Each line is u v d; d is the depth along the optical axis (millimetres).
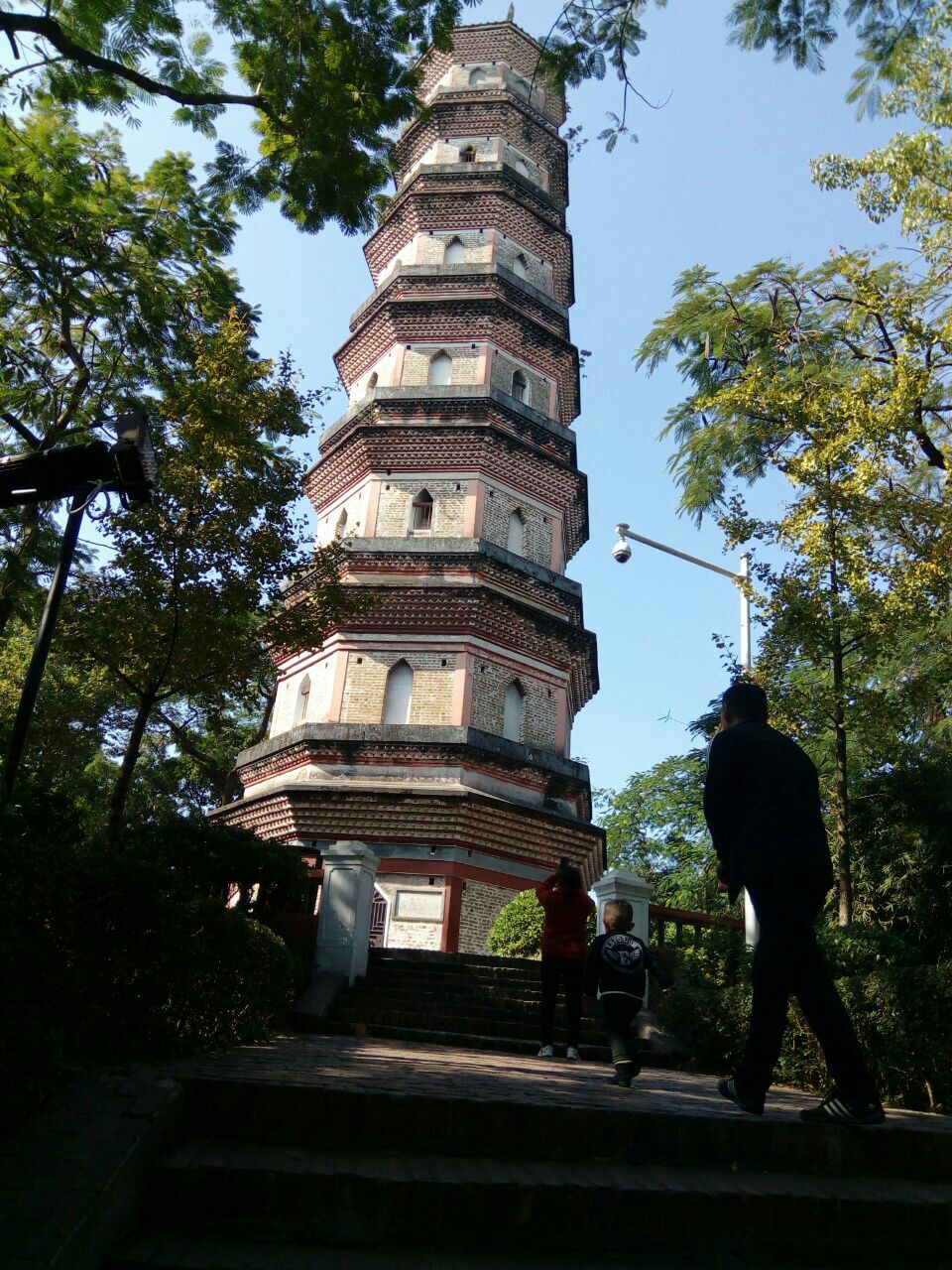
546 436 26062
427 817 21109
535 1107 5016
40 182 13109
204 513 13797
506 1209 4297
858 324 17859
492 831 21422
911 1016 9672
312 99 10859
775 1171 5168
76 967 5891
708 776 5707
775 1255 4504
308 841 21438
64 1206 3514
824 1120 5383
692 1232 4461
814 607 14172
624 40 9516
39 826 6527
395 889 20906
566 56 9648
